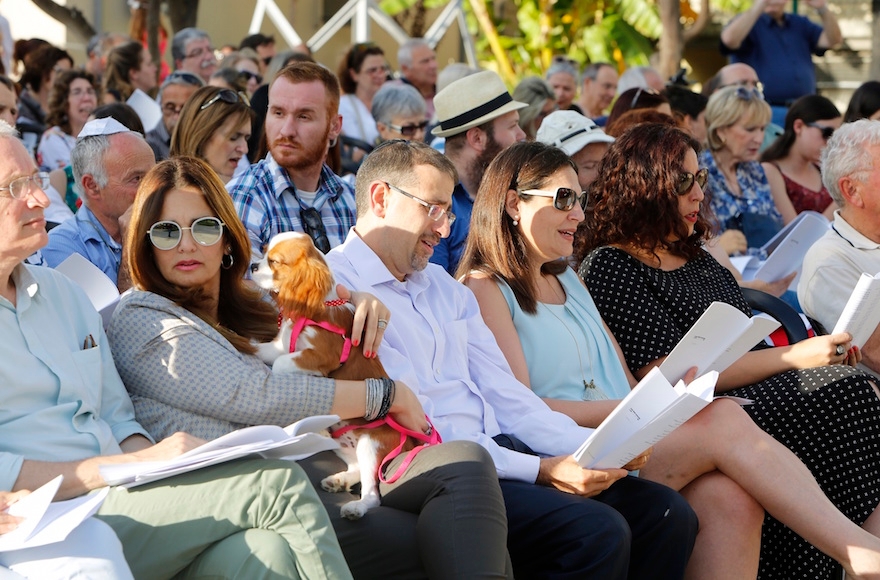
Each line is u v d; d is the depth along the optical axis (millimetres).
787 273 6234
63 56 8930
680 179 4875
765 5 11305
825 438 4430
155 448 3172
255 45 10688
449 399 4148
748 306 5188
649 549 3893
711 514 4078
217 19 13797
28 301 3379
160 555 3109
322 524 3113
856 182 5352
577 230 5148
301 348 3592
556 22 15984
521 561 3771
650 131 4969
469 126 6145
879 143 5305
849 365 4820
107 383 3502
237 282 3791
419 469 3473
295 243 3627
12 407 3285
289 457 3244
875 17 13594
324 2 15219
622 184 4965
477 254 4621
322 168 5570
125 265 4219
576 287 4723
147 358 3529
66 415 3332
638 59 15383
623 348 4789
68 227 4754
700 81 16734
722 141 7598
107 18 12891
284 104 5273
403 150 4152
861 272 5367
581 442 4070
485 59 16297
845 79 15398
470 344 4352
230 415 3506
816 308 5461
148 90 9023
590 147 6289
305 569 3064
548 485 3957
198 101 5734
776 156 8242
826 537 3918
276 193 5305
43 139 7699
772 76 11336
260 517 3086
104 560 2906
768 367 4730
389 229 4152
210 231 3574
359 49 9391
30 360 3324
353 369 3654
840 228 5496
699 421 4113
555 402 4355
